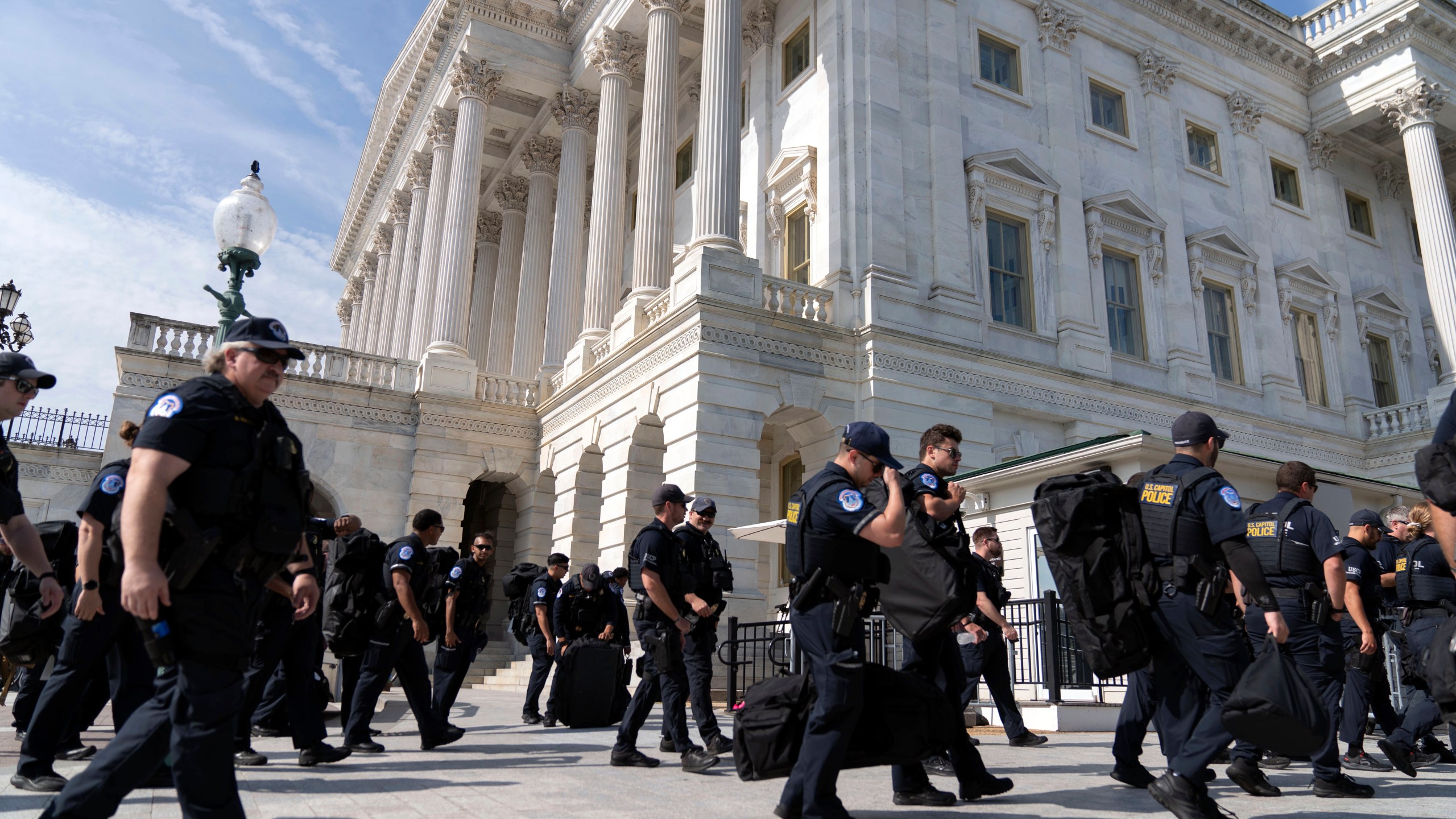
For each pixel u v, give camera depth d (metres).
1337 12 31.91
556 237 28.89
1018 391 22.08
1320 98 31.66
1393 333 31.72
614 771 6.95
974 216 22.98
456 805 5.20
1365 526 7.52
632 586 7.38
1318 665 6.13
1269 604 4.59
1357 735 7.55
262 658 6.70
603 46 27.17
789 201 23.41
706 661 7.12
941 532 5.22
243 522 3.55
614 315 25.08
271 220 10.27
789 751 4.68
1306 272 29.66
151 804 5.12
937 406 20.59
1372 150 33.16
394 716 12.52
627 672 11.70
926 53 23.28
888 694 4.61
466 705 15.28
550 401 25.56
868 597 4.53
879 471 4.82
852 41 22.39
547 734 10.23
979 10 25.00
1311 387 29.09
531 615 12.25
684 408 18.69
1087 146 25.97
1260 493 13.80
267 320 3.87
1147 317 25.62
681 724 7.04
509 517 28.33
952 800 5.30
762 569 23.36
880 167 21.59
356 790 5.72
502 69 29.23
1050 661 10.88
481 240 38.25
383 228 41.19
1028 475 13.51
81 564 4.63
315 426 23.88
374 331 41.00
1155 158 27.22
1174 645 4.87
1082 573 4.98
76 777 3.38
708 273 19.08
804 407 19.47
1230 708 4.47
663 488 7.50
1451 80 30.19
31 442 25.42
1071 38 26.36
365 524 23.89
